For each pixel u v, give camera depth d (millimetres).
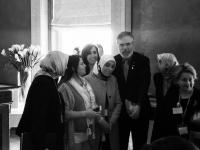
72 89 3205
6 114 4340
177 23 4684
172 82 3211
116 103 3586
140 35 5141
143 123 3717
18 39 6281
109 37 5840
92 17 5840
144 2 5066
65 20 6090
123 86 3682
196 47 4488
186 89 3049
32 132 2396
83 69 3266
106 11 5715
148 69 3682
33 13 6086
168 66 3498
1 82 6430
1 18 6441
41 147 2406
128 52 3615
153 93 4949
